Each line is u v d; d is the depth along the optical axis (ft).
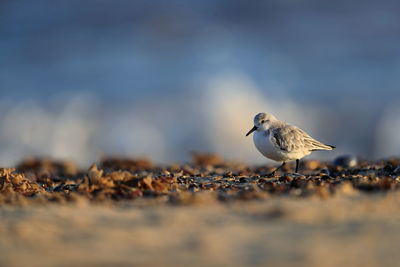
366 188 22.66
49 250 14.53
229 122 63.67
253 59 77.41
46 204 21.06
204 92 67.15
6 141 62.49
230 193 22.93
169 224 17.04
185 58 77.82
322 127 65.16
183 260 13.60
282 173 31.22
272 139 30.94
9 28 88.02
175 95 67.56
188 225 16.90
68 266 13.23
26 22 89.30
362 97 68.03
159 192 23.09
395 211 18.25
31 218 18.19
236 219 17.54
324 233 15.70
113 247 14.71
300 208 18.71
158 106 66.03
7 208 20.20
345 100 67.72
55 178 33.45
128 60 77.87
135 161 38.75
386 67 74.79
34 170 38.63
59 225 17.10
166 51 80.38
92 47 81.87
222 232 16.02
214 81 69.82
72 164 41.24
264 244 14.78
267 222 17.06
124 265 13.26
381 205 19.11
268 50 80.02
